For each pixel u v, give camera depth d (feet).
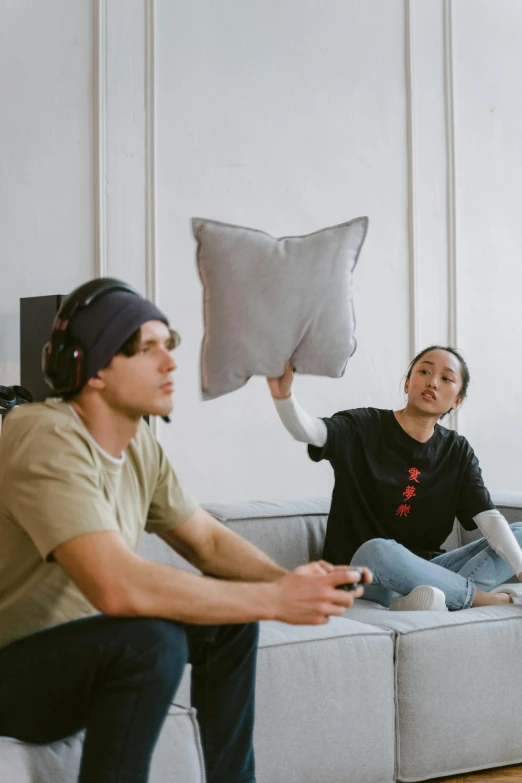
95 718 4.42
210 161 12.91
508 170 15.08
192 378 12.81
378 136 13.99
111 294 4.73
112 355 4.66
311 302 6.62
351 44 13.82
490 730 7.91
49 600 4.80
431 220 14.40
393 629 7.63
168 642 4.40
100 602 4.35
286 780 6.93
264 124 13.24
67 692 4.51
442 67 14.48
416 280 14.17
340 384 13.70
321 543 9.57
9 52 11.72
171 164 12.67
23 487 4.50
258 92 13.20
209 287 6.56
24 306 11.11
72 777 4.85
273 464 13.39
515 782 7.75
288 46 13.39
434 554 9.42
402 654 7.57
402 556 8.45
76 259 12.11
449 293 14.53
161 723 4.48
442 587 8.47
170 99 12.66
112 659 4.37
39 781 4.70
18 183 11.77
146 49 12.46
